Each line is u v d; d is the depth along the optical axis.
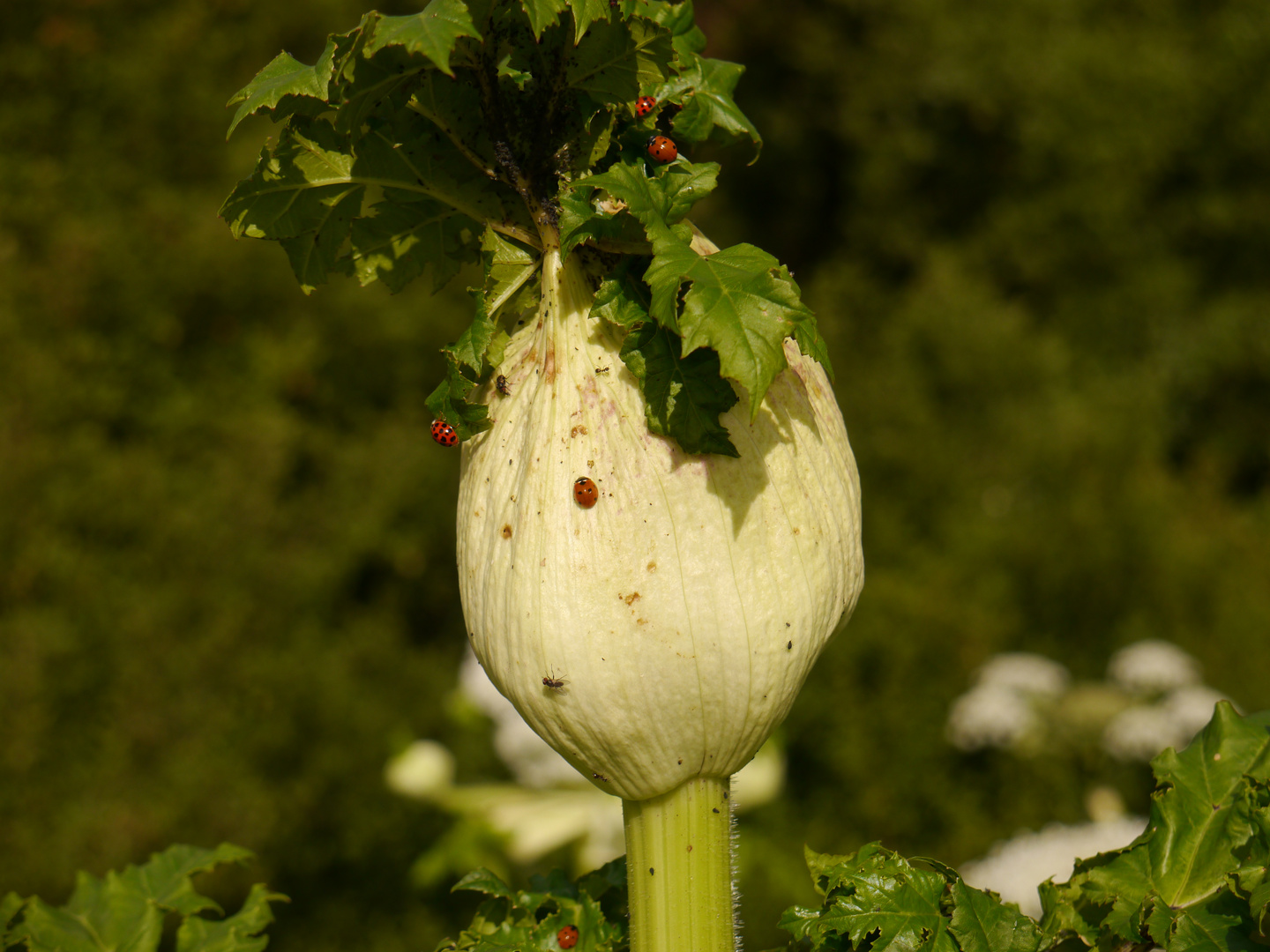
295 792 6.51
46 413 6.54
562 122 1.21
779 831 6.83
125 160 7.43
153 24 7.59
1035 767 6.51
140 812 6.00
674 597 1.17
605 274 1.24
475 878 1.49
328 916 6.60
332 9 8.38
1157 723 5.80
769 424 1.23
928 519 8.41
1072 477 8.66
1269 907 1.31
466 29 1.01
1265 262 11.19
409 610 8.31
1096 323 10.91
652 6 1.29
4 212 6.83
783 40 12.77
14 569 6.14
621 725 1.20
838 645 7.12
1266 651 7.50
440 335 8.58
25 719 5.86
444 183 1.28
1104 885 1.37
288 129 1.24
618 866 1.56
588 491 1.17
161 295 7.19
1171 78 10.87
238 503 7.04
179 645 6.52
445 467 8.24
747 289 1.04
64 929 1.69
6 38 7.09
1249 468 11.17
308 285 1.38
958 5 11.61
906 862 1.24
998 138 11.53
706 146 1.42
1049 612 7.82
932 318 9.52
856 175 12.12
